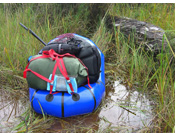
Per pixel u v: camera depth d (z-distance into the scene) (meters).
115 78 2.56
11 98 2.10
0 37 2.72
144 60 2.55
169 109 1.83
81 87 1.85
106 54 3.08
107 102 2.12
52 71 1.68
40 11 3.58
